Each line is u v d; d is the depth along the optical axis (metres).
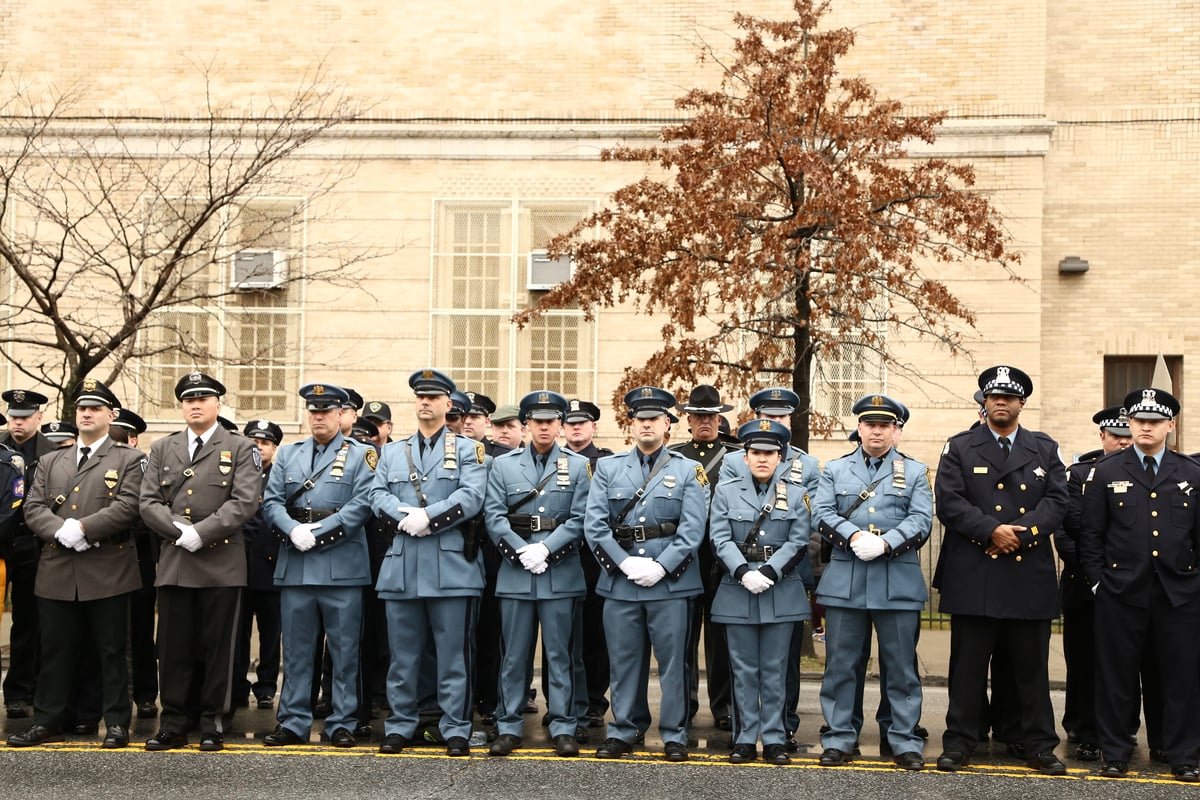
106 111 16.73
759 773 7.91
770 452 8.48
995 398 8.35
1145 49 16.92
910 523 8.33
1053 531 8.18
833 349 12.20
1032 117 16.09
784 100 12.34
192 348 15.11
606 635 8.53
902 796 7.36
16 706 9.48
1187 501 8.20
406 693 8.49
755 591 8.20
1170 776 8.05
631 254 12.79
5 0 16.84
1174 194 16.81
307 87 16.77
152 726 9.26
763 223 12.72
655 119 16.55
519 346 16.61
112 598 8.50
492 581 9.63
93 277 16.34
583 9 16.70
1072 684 9.20
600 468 8.62
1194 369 16.67
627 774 7.82
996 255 12.35
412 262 16.70
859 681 8.57
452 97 16.78
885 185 12.18
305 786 7.39
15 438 10.28
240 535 8.63
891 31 16.28
